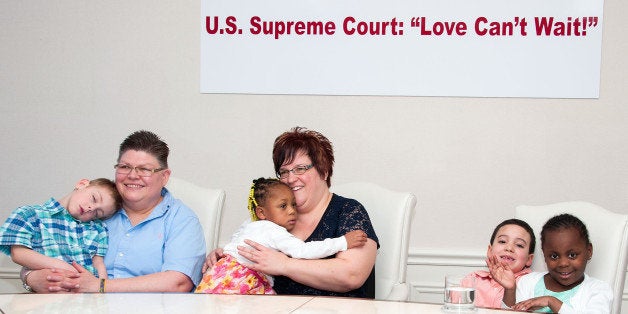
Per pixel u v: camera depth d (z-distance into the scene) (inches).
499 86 142.6
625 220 95.5
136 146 102.5
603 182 142.5
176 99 149.7
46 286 93.9
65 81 151.1
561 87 141.6
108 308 68.4
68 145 151.5
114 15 150.1
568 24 140.8
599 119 141.9
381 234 104.3
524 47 141.8
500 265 104.7
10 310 67.5
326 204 101.5
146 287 96.6
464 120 144.6
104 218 104.8
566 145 142.9
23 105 151.8
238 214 149.5
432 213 146.1
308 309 68.7
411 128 145.6
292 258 92.9
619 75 141.3
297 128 104.7
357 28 144.6
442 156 145.3
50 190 151.9
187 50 149.0
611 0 140.5
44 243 99.2
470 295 67.6
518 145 143.8
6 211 152.6
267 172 148.7
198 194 114.8
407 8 143.5
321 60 145.7
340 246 93.0
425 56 143.7
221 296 75.4
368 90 145.0
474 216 145.3
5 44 151.3
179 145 150.0
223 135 149.3
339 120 146.8
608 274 95.3
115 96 150.6
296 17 145.7
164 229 103.8
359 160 146.9
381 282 102.5
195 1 148.4
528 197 144.0
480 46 142.6
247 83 147.4
